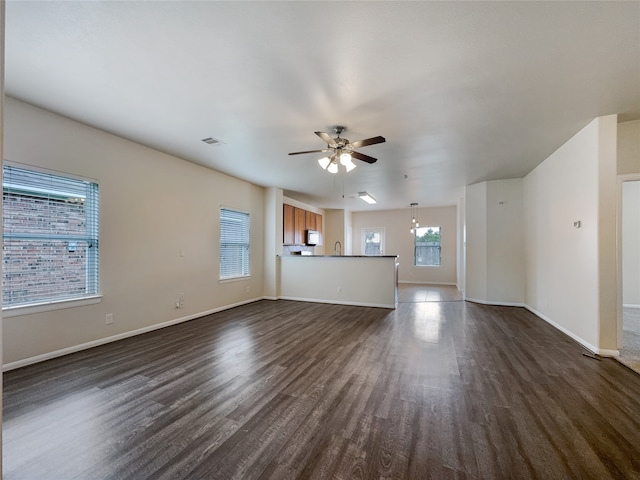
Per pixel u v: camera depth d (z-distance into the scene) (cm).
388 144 385
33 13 175
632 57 212
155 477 153
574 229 362
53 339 304
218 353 322
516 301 567
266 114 303
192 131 347
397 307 570
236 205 568
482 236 599
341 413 208
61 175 310
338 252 980
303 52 210
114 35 193
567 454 169
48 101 279
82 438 182
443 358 309
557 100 275
